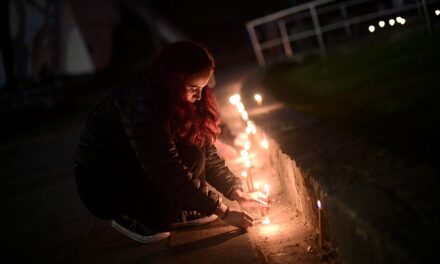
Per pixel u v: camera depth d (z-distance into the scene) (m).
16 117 14.90
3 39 16.73
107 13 21.86
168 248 3.08
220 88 11.16
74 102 16.28
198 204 2.84
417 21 9.59
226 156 5.00
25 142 10.89
